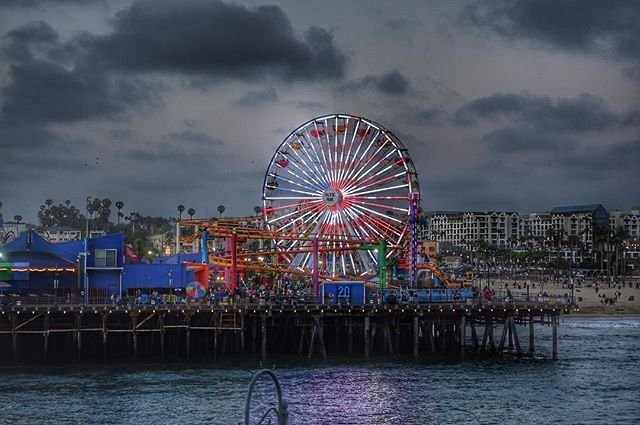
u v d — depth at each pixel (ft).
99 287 425.28
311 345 391.86
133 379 333.42
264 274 582.35
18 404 290.15
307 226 554.46
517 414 289.12
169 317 391.86
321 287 417.28
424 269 534.37
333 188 549.95
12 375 339.57
